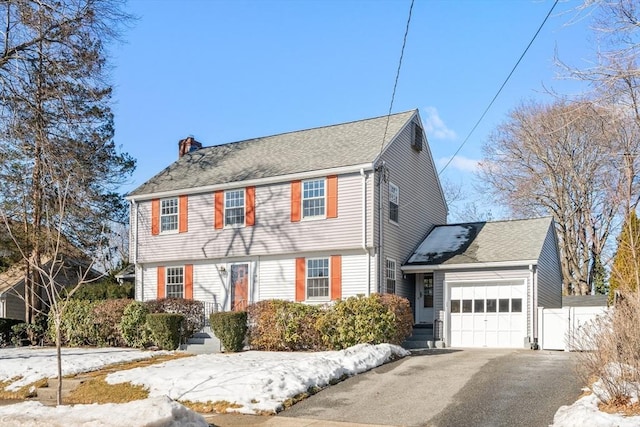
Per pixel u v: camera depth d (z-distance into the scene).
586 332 10.81
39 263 25.69
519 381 12.99
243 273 25.05
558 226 37.09
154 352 19.81
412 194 26.02
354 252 22.53
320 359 14.70
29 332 24.36
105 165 31.58
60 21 21.77
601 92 10.23
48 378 15.93
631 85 9.93
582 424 8.57
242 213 25.17
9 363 17.84
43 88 23.00
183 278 26.61
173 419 9.35
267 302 19.92
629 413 9.11
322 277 23.17
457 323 22.83
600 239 34.28
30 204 27.31
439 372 14.39
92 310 22.84
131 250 28.16
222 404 11.88
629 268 12.77
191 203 26.62
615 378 9.72
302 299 23.39
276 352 18.84
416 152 26.86
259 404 11.62
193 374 14.02
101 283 31.67
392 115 26.53
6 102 21.95
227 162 27.81
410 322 19.88
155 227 27.52
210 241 25.81
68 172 23.92
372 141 24.31
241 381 12.84
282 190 24.25
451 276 23.09
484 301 22.45
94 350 21.02
